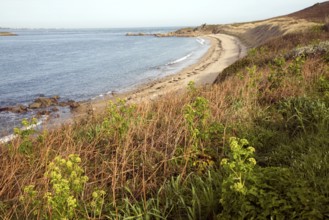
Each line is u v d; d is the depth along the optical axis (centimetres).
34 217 416
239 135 572
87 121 866
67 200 337
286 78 884
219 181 423
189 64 3238
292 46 1855
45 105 1761
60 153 559
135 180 464
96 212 381
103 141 637
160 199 421
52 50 6331
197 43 6725
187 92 982
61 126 854
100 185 481
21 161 589
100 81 2541
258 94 822
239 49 4038
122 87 2228
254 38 4625
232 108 724
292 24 3544
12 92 2212
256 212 308
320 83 789
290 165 429
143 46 6900
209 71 2484
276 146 520
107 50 5966
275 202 305
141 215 378
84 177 386
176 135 587
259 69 1326
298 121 596
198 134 553
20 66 3681
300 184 329
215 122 637
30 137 750
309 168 394
